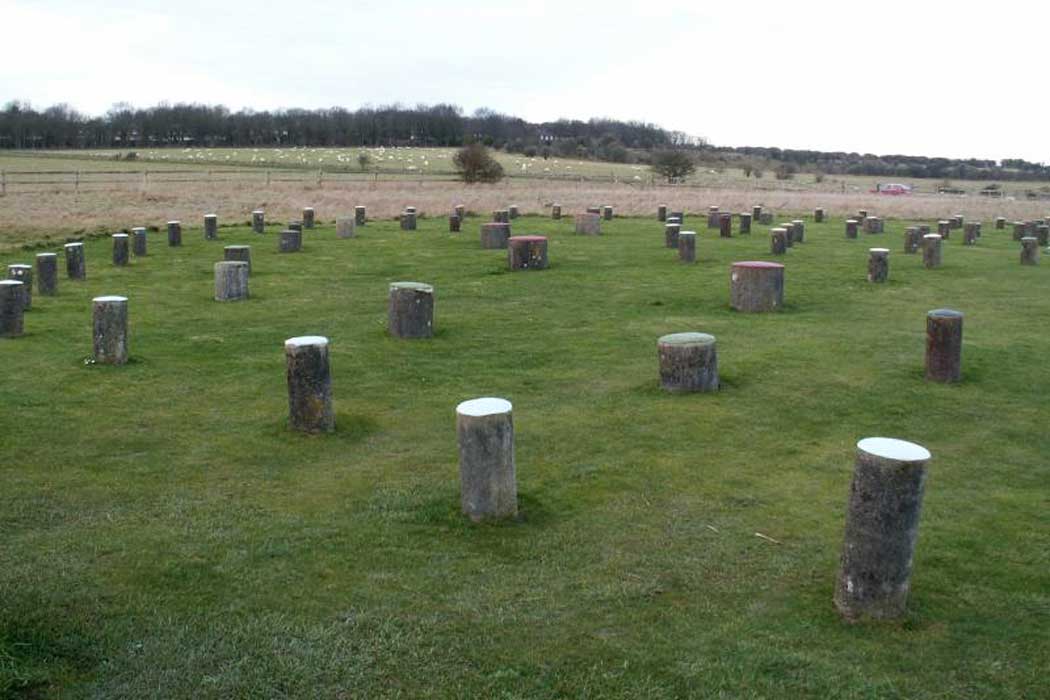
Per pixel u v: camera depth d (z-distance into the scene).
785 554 7.02
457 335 15.05
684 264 23.58
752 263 17.48
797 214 43.84
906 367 12.88
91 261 24.47
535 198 50.19
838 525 7.58
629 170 92.06
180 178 61.28
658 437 9.82
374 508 7.84
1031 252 24.91
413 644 5.68
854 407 11.03
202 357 13.47
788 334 15.04
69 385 11.80
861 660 5.55
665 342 11.52
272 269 22.72
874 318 16.62
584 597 6.31
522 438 9.74
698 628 5.91
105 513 7.72
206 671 5.37
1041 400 11.46
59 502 7.96
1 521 7.51
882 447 6.11
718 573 6.70
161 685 5.22
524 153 113.44
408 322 14.71
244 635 5.75
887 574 5.98
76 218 35.59
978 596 6.38
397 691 5.21
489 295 18.97
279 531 7.36
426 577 6.58
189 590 6.35
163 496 8.13
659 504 8.01
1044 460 9.35
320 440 9.68
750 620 6.02
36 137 105.75
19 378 12.08
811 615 6.09
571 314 16.94
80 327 15.63
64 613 5.96
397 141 128.12
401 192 52.91
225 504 7.95
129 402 11.09
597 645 5.69
